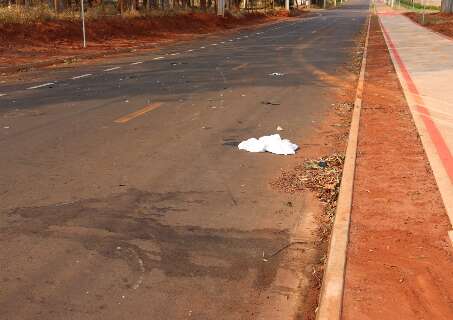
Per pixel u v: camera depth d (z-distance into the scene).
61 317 3.90
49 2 33.41
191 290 4.30
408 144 8.27
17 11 25.98
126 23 32.25
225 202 6.09
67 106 11.45
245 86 14.48
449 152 7.78
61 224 5.42
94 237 5.15
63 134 8.97
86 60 21.36
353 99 12.75
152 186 6.54
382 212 5.52
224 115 10.66
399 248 4.73
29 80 15.62
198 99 12.41
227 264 4.72
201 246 5.03
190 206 5.95
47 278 4.42
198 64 19.66
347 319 3.70
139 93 13.18
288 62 20.47
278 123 10.04
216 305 4.10
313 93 13.51
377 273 4.31
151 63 20.09
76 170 7.07
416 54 22.91
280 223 5.58
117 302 4.11
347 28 45.09
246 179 6.87
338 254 4.58
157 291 4.27
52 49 23.42
